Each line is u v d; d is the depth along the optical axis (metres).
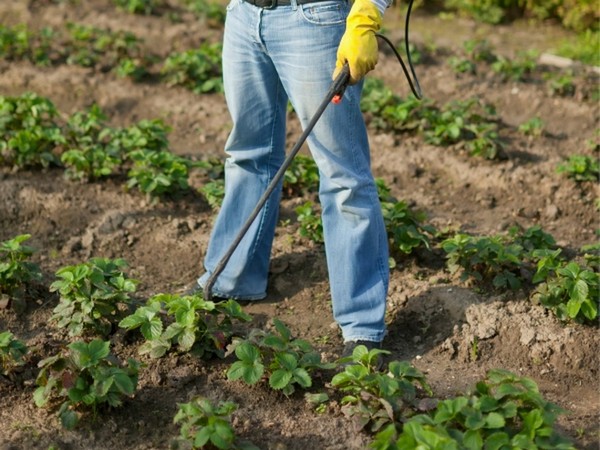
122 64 13.00
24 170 9.89
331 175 6.49
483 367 6.79
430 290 7.52
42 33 13.80
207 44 13.88
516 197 9.94
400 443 5.14
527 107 12.33
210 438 5.43
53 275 8.05
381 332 6.77
